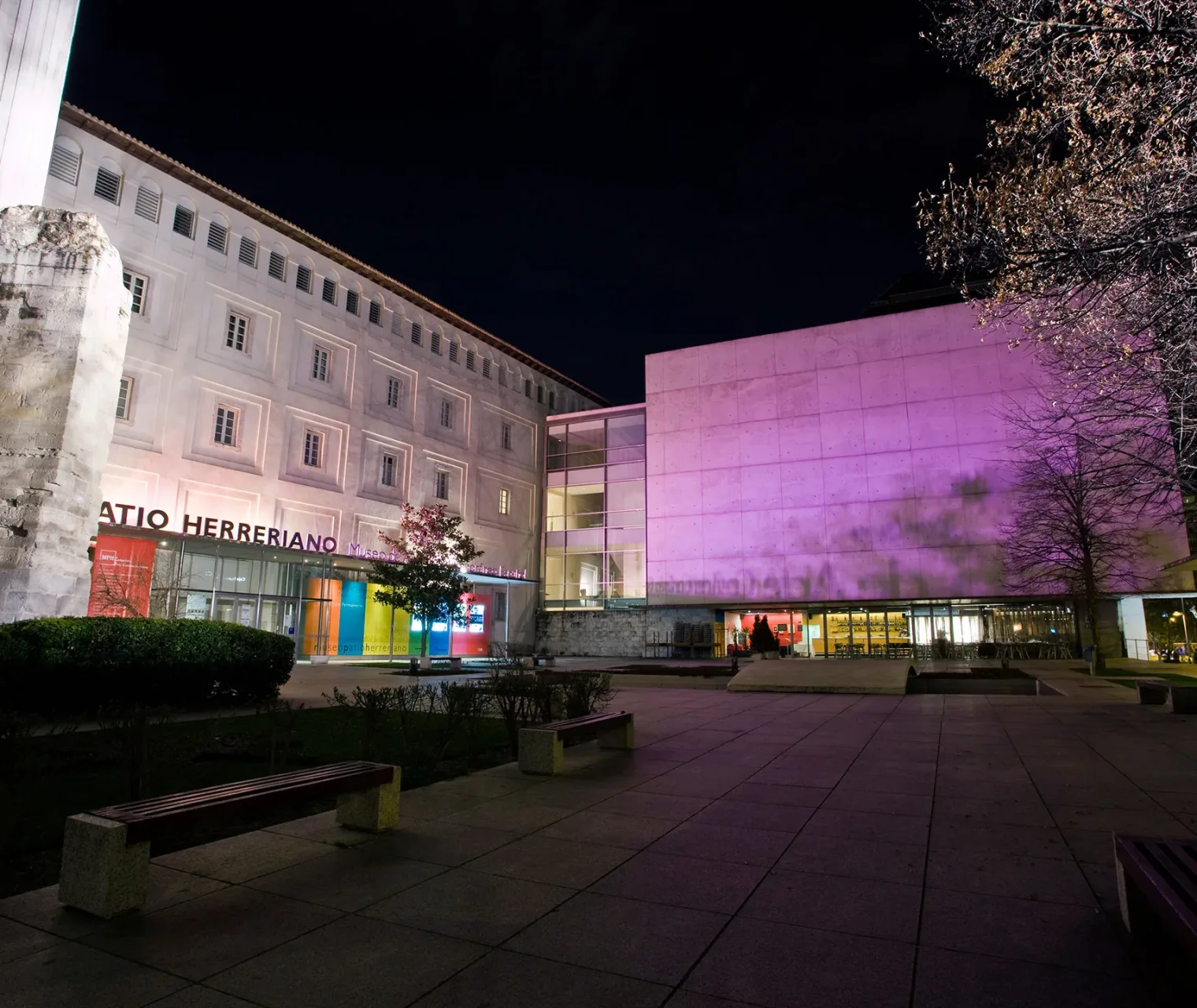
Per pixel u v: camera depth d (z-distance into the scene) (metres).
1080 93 7.29
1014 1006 2.93
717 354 44.44
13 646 9.98
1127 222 6.99
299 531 34.75
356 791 5.19
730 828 5.48
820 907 3.95
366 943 3.53
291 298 35.94
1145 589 32.94
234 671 12.59
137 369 29.25
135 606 24.48
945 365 39.19
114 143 29.53
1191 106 6.74
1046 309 8.09
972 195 8.02
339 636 35.19
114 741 7.49
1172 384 8.01
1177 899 2.78
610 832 5.39
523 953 3.42
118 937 3.58
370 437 39.28
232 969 3.26
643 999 2.99
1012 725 10.76
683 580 43.06
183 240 31.47
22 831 5.36
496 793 6.67
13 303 13.43
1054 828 5.37
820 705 14.12
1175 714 11.64
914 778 7.20
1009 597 36.06
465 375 46.34
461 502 44.88
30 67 17.12
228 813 4.29
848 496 40.03
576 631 47.47
